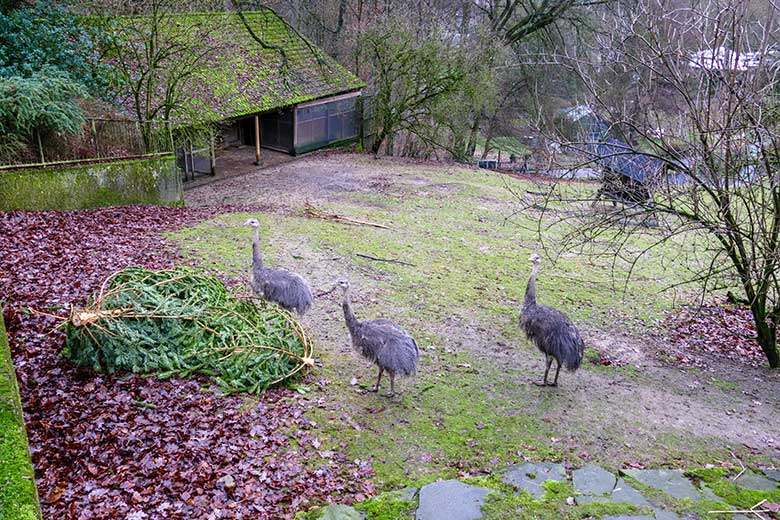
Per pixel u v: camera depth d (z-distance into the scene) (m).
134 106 21.94
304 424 8.59
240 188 24.39
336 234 17.88
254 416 8.56
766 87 9.09
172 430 7.94
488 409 9.64
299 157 30.92
